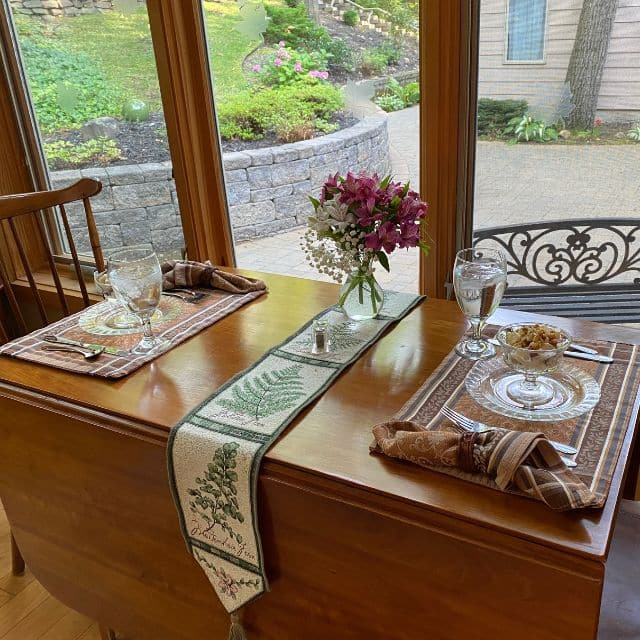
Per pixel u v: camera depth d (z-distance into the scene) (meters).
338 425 0.97
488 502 0.80
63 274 2.40
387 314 1.35
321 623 0.99
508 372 1.06
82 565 1.31
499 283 1.10
